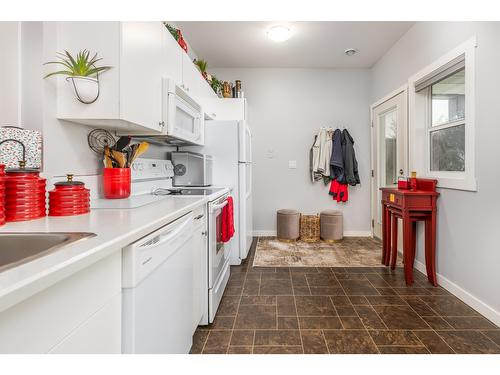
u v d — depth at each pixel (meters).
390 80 3.42
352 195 4.14
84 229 0.87
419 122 2.76
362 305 2.02
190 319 1.42
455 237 2.17
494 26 1.78
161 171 2.36
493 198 1.80
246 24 2.88
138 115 1.45
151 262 0.94
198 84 2.59
